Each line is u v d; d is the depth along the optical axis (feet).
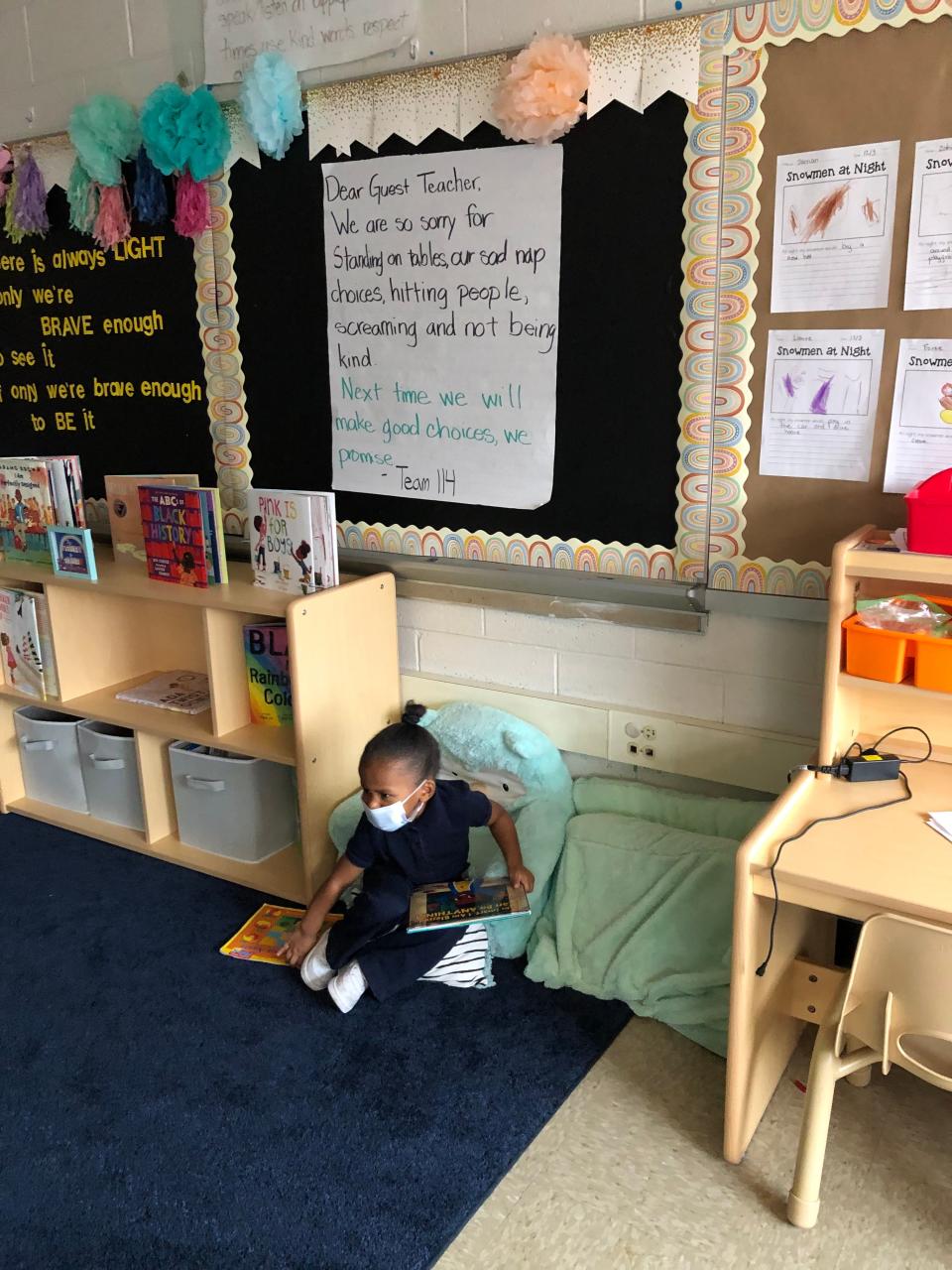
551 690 7.88
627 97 6.32
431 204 7.28
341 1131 5.85
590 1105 6.00
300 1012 6.89
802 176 5.91
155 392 9.25
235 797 8.34
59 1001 7.07
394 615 8.18
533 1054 6.42
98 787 9.31
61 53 8.94
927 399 5.85
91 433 9.80
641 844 7.25
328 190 7.73
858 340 5.97
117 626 9.48
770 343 6.24
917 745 6.08
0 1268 5.06
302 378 8.34
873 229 5.78
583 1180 5.49
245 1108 6.05
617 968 6.82
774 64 5.83
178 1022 6.82
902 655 5.45
